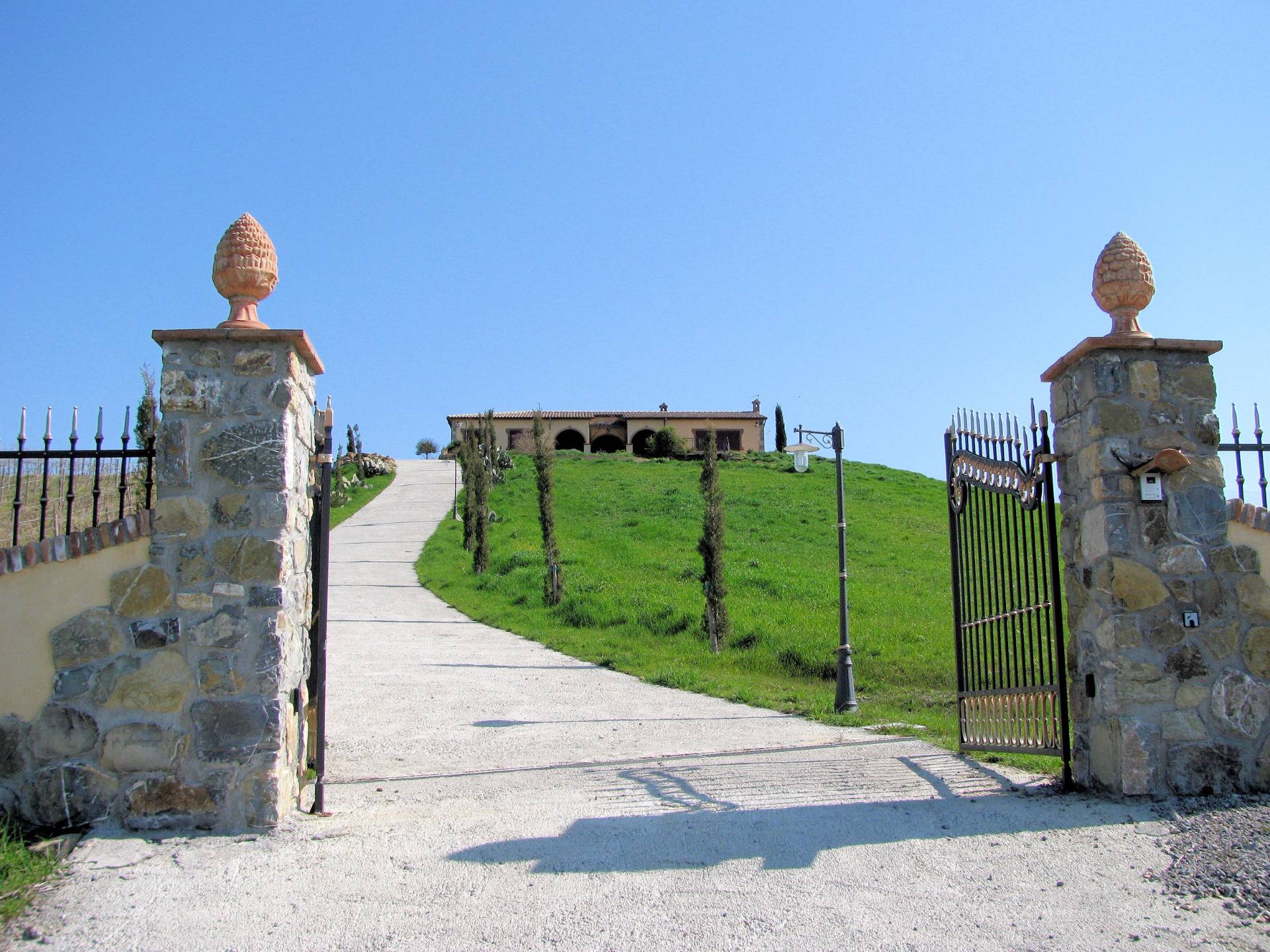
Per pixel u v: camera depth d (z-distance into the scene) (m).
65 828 6.12
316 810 6.74
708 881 5.49
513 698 12.52
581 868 5.70
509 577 24.56
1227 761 6.52
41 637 6.27
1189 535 6.74
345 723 10.64
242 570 6.37
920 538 30.91
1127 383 6.88
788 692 13.79
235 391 6.54
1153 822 6.06
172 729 6.24
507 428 67.19
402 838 6.22
